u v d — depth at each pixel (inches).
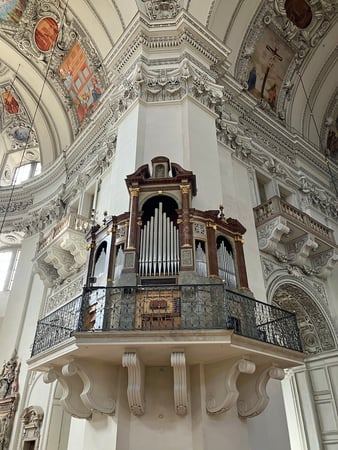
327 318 403.9
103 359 203.3
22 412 415.5
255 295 322.7
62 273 452.8
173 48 412.2
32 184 677.9
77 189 525.3
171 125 352.8
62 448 360.2
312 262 437.1
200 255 227.9
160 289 204.2
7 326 532.4
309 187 519.5
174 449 196.1
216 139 371.2
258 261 354.3
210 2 442.6
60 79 620.4
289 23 528.4
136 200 248.5
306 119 604.4
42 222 609.0
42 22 565.6
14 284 580.4
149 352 193.0
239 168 419.5
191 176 255.8
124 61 426.9
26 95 688.4
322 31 556.4
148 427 203.0
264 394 208.4
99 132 516.7
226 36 479.8
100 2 474.6
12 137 768.9
